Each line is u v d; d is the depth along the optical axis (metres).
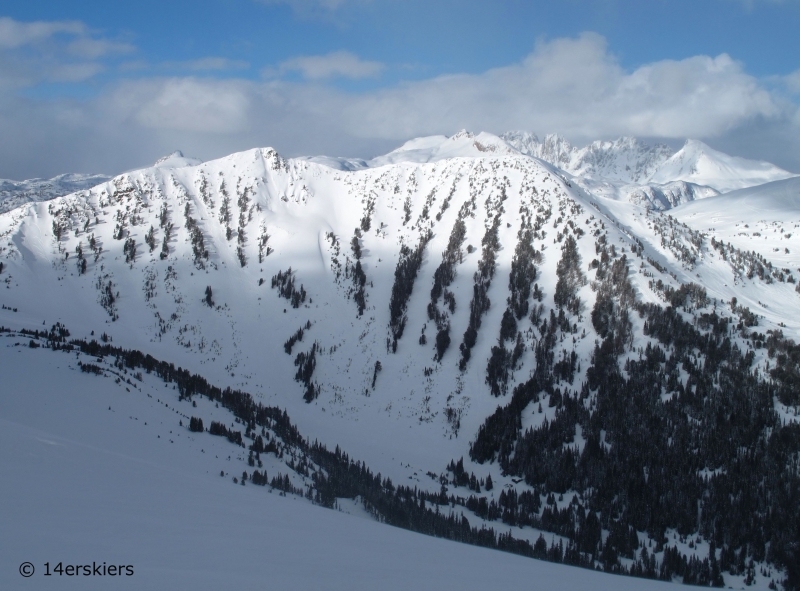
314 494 96.69
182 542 33.97
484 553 64.12
